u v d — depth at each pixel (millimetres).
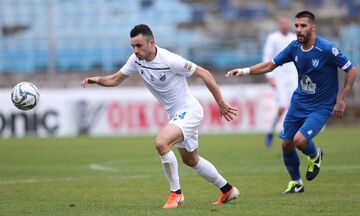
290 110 24750
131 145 55062
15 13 93750
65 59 90125
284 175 31328
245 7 96562
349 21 96062
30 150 51188
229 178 30516
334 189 25266
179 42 90500
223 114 21594
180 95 21594
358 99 80312
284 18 42938
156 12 94438
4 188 28234
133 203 22844
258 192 25328
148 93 69312
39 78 85125
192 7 95250
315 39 23500
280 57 24641
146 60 21234
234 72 25000
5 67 90562
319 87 23797
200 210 19797
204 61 88812
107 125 69500
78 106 69438
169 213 19172
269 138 46312
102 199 24234
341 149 46250
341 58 23078
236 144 53969
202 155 44188
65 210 20984
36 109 69000
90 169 36719
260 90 70062
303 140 23188
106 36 91688
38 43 90125
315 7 98062
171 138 20625
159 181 30234
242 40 90250
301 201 21797
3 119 68562
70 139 63406
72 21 92688
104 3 93750
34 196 25422
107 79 22922
